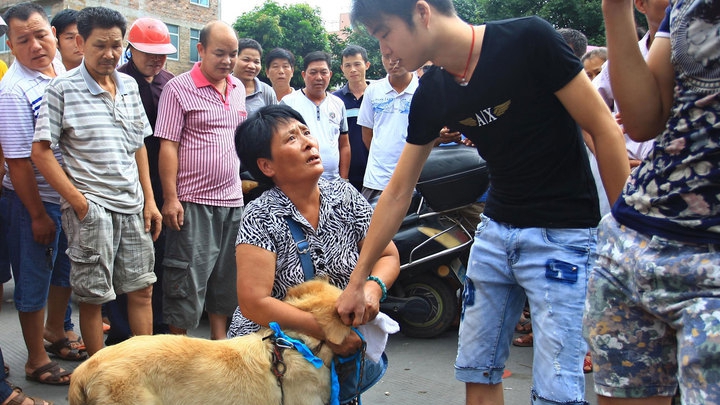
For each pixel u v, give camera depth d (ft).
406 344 14.19
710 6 4.30
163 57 13.89
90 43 10.17
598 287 5.31
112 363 5.65
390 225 6.82
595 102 6.16
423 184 13.39
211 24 12.55
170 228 12.31
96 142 10.32
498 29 6.29
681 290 4.61
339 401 6.73
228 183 12.81
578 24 55.83
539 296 6.82
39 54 11.21
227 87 13.05
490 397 7.74
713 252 4.47
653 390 5.12
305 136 6.86
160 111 12.37
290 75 20.54
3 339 14.01
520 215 6.98
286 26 82.28
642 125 5.19
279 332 6.17
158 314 14.17
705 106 4.47
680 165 4.63
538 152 6.61
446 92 6.72
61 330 12.84
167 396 5.74
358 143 18.20
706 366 4.34
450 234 13.87
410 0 6.01
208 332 15.38
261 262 6.48
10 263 12.53
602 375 5.31
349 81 18.71
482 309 7.52
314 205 7.00
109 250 10.36
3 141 10.48
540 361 6.88
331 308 6.31
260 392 5.99
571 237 6.77
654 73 5.08
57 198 11.86
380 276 6.94
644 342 5.07
